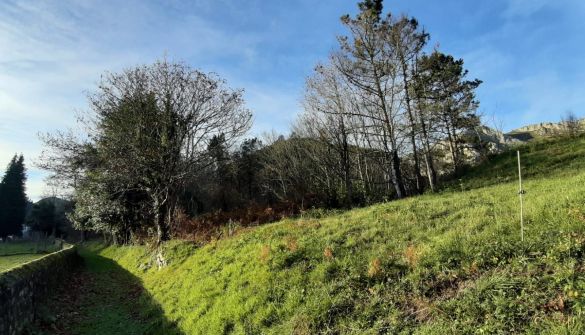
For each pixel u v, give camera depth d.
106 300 16.67
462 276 7.79
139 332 11.63
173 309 12.25
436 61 37.62
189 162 29.55
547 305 5.90
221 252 15.26
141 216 36.16
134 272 24.02
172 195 29.22
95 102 28.20
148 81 28.75
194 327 10.17
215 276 12.86
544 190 13.61
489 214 11.47
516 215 10.21
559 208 9.79
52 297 15.36
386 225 12.77
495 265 7.74
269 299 9.80
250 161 57.03
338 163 36.50
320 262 10.88
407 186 40.41
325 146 34.97
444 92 40.03
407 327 6.83
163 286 15.64
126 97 28.16
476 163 35.84
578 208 9.16
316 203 28.89
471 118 40.62
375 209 16.39
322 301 8.59
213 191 48.44
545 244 7.78
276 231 15.32
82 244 68.94
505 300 6.31
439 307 6.93
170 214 28.59
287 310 8.98
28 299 11.38
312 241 12.64
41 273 14.16
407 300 7.69
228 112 30.33
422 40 29.25
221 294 11.34
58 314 13.49
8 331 9.40
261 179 54.91
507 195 14.45
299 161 47.34
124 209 35.66
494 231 9.30
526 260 7.43
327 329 7.73
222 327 9.38
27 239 77.44
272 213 26.31
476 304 6.54
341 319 7.90
